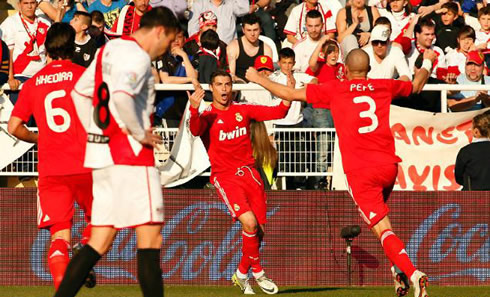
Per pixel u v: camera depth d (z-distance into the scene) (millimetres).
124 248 34625
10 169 36406
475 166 35031
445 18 46312
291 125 36906
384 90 27312
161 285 20047
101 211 20344
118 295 31078
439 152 36719
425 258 35062
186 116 36062
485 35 46312
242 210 30109
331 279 34906
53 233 24875
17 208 34938
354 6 44562
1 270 34812
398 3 45406
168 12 20234
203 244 34875
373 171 26969
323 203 35094
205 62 38250
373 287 34312
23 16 42062
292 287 34312
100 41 40906
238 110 30359
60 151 24531
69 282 19969
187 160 35875
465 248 35156
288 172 36625
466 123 36844
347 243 34062
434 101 37750
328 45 40250
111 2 45750
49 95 24656
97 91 19984
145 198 19969
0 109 36156
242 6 45750
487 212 35156
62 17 43031
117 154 19922
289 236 35000
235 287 34094
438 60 42469
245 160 30594
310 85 27469
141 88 19312
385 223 27172
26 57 41875
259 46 41406
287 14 48656
